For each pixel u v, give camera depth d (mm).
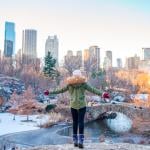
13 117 95125
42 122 85562
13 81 144250
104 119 101750
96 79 151125
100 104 99000
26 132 72688
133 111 90125
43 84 142750
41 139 64062
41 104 108188
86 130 80688
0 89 125875
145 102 112438
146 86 168375
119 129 82562
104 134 73625
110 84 160125
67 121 90438
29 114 100938
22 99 113812
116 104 95312
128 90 146375
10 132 71688
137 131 77250
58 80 146125
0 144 55594
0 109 106375
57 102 107250
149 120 86438
